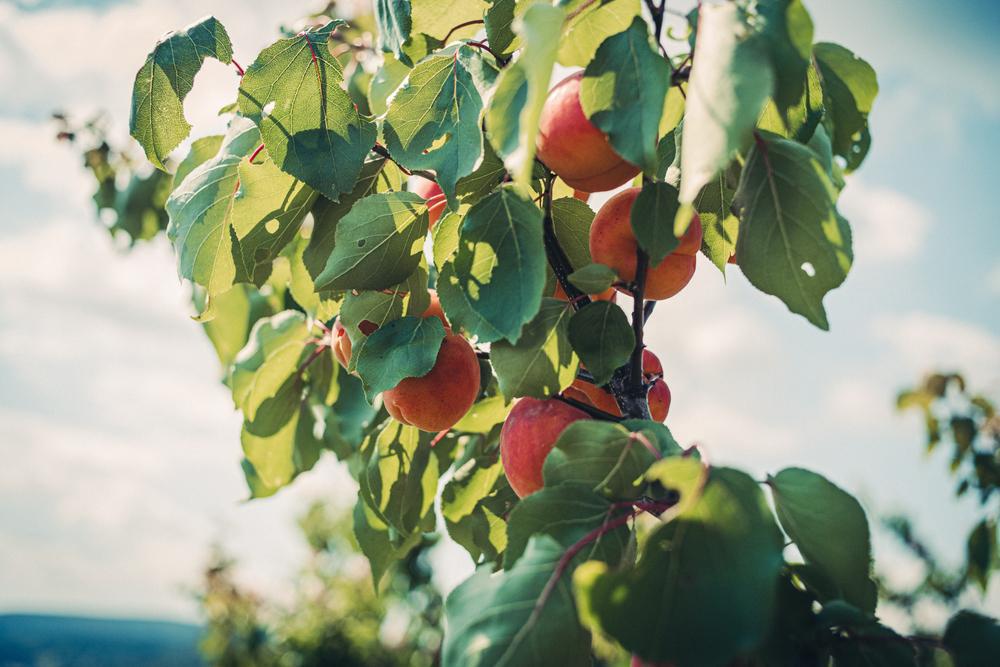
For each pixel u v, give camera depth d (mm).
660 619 1146
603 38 1561
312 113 1723
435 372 1755
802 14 1308
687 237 1604
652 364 1856
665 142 1701
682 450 1394
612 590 1166
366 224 1725
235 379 2449
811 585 1413
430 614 12680
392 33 1835
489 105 1396
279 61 1732
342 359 2000
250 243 1912
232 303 3027
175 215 1950
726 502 1190
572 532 1393
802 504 1396
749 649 1103
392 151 1646
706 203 1713
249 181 1860
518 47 1695
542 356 1621
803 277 1531
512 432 1660
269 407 2492
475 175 1677
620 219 1603
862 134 1893
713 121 1207
